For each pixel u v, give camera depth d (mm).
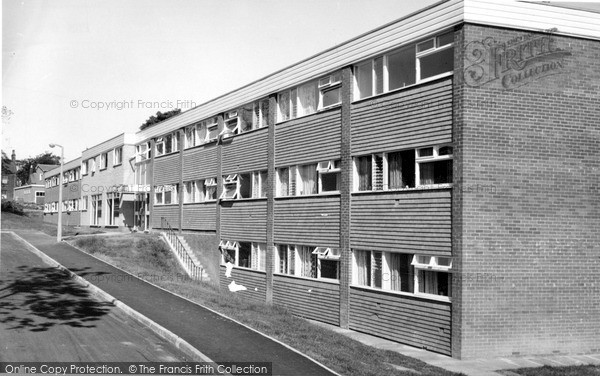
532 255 15438
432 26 16141
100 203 46375
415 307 16359
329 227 20203
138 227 40062
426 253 16031
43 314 15172
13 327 13570
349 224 19094
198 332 13617
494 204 15156
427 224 16062
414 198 16562
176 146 34031
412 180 16891
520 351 15188
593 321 15945
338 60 19906
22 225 45406
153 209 36750
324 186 20797
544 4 15781
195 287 21812
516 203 15359
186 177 32281
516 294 15242
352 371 11531
